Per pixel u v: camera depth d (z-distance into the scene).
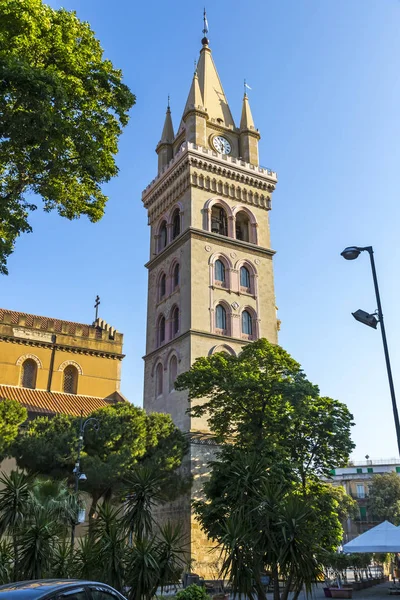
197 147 66.81
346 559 43.75
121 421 42.03
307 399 41.78
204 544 48.41
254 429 41.97
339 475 114.31
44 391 53.94
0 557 18.98
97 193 28.73
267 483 20.89
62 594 9.66
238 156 73.19
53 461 38.47
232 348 59.88
